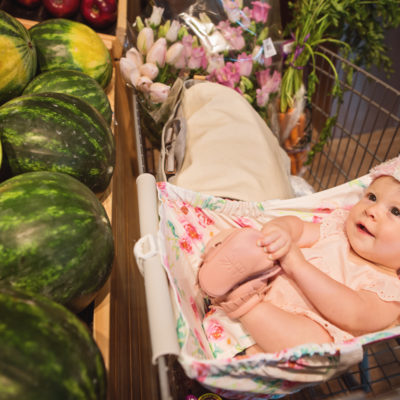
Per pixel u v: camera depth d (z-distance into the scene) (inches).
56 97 38.8
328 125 67.4
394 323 38.1
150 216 35.7
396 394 29.4
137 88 60.4
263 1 66.1
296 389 31.3
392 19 67.3
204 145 50.3
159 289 29.0
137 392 47.6
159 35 61.6
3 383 20.6
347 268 40.0
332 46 84.5
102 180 40.3
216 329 39.3
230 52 64.4
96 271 32.2
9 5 60.4
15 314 23.6
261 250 33.7
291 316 35.8
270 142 53.1
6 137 35.4
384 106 99.0
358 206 40.9
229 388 28.3
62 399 21.9
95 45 54.1
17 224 29.3
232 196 46.4
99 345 33.2
